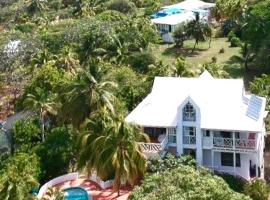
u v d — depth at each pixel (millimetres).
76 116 64125
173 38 123250
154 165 56781
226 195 41281
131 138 53938
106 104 63719
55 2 183750
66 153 62375
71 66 87312
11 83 97125
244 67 104750
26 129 70438
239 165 59906
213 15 136875
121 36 108375
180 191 41875
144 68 97625
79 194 56562
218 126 58750
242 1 127938
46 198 53250
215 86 63188
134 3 166125
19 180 48531
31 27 145625
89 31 110125
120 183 56250
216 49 118688
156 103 62906
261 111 63000
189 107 59031
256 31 103250
